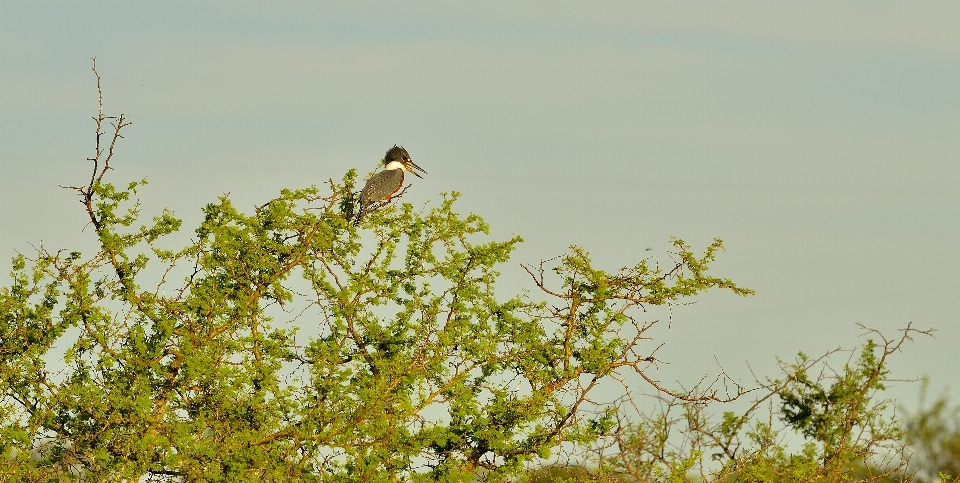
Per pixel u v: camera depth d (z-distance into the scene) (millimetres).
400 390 15883
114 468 15203
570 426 15812
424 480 15578
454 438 15898
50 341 15805
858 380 14648
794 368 14656
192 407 15883
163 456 15258
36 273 15914
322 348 15773
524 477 15336
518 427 16203
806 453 14609
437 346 16172
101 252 16234
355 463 14961
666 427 13461
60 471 15320
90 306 15820
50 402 15281
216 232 16250
